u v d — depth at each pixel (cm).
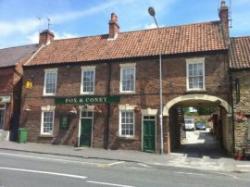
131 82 2338
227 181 1183
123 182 1045
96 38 2789
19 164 1370
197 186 1038
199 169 1541
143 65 2306
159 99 2217
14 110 2834
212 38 2261
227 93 2055
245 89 2011
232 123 2016
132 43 2528
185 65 2191
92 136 2384
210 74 2112
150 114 2225
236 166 1666
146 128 2239
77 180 1045
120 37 2683
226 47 2102
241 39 2366
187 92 2145
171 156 2041
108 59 2406
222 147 2628
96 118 2395
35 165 1362
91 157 1858
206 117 6750
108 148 2314
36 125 2616
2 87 2908
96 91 2422
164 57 2255
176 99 2167
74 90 2508
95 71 2458
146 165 1630
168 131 2188
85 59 2492
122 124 2322
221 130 2728
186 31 2472
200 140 3741
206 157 2027
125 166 1529
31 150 2081
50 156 1819
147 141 2220
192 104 2444
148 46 2408
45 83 2645
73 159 1719
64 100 2528
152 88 2250
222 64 2097
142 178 1150
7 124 2797
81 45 2756
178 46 2289
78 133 2438
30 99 2680
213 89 2088
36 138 2591
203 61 2145
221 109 2494
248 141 1952
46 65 2650
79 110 2461
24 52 3059
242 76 2027
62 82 2569
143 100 2262
